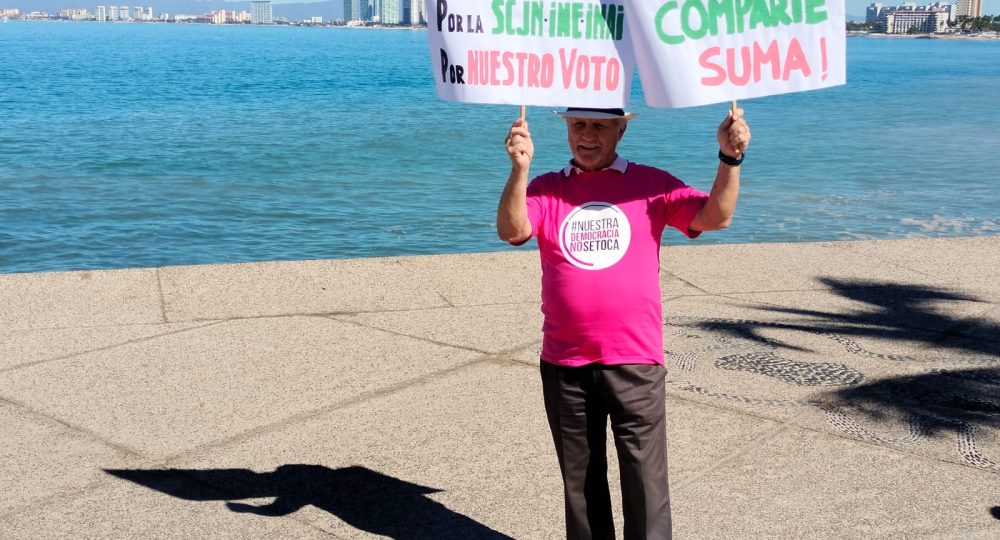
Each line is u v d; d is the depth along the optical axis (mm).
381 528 3785
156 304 6688
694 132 32406
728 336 6234
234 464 4332
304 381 5352
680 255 8336
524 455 4453
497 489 4125
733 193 2854
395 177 22406
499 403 5070
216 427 4730
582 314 2986
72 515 3846
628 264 2986
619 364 3002
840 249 8633
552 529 3789
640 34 2975
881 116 41500
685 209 2977
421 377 5438
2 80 58125
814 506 3986
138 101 44562
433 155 26328
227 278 7273
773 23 2975
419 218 17547
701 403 5098
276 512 3902
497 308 6738
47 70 70688
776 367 5664
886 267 8062
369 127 34031
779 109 45312
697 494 4086
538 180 3088
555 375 3098
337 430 4715
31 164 23453
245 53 119875
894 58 142500
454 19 3053
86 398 5066
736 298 7121
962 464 4402
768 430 4758
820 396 5219
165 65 82438
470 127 34312
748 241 14922
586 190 3023
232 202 19109
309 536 3713
